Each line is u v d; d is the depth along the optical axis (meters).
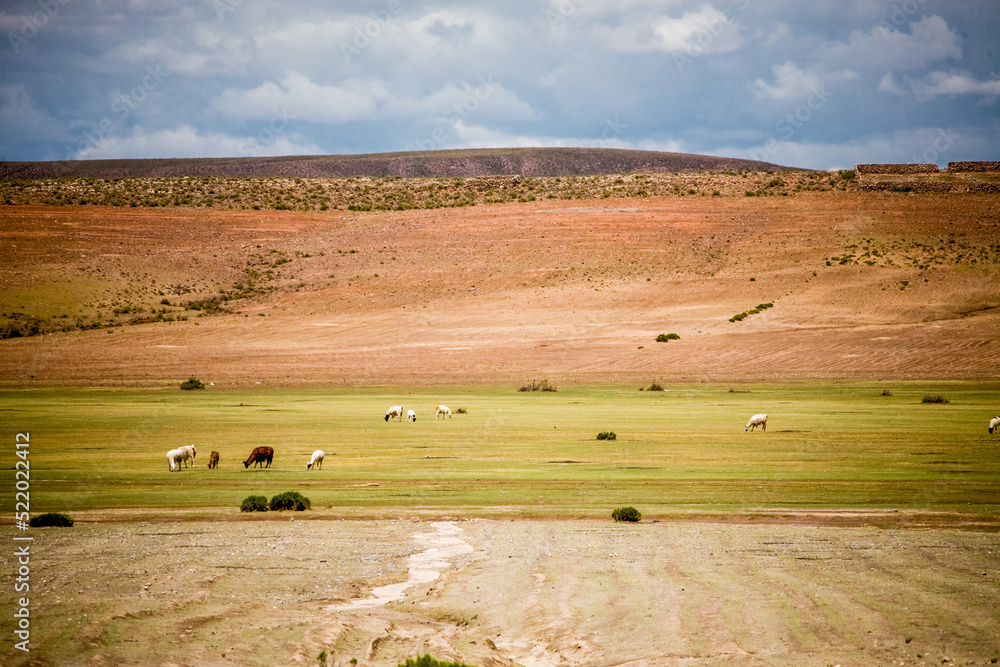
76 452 51.28
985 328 112.75
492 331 130.38
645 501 35.41
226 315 144.50
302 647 17.31
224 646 17.23
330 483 40.19
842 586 21.56
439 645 17.69
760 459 47.59
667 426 64.00
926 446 52.19
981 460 46.56
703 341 118.38
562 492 37.59
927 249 157.12
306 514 32.75
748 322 125.62
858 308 128.12
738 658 16.86
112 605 19.55
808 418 67.94
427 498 36.12
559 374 106.31
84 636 17.28
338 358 116.62
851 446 52.53
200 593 20.97
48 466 45.56
